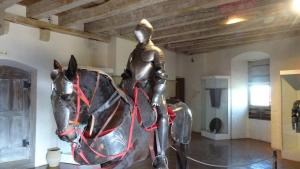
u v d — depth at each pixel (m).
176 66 8.88
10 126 4.61
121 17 5.02
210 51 8.30
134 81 2.46
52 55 5.02
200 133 8.46
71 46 5.38
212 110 7.90
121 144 2.08
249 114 7.97
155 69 2.45
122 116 2.13
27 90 4.84
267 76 7.39
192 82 8.77
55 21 5.07
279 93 6.36
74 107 1.83
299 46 5.97
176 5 4.20
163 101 2.55
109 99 2.12
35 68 4.75
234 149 6.20
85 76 2.00
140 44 2.58
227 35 6.31
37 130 4.76
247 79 8.05
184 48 7.89
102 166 2.23
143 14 4.65
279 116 6.32
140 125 2.30
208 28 5.26
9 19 4.29
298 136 5.63
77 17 4.76
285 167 4.72
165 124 2.52
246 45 7.23
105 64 6.14
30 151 4.78
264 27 5.17
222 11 4.46
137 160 2.37
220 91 7.77
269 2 3.92
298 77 5.32
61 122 1.77
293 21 4.71
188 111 3.22
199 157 5.40
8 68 4.61
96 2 4.57
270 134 7.16
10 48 4.37
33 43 4.71
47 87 4.92
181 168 3.23
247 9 4.17
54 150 4.70
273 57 6.55
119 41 6.12
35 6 4.40
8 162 4.51
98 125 2.06
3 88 4.55
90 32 5.67
